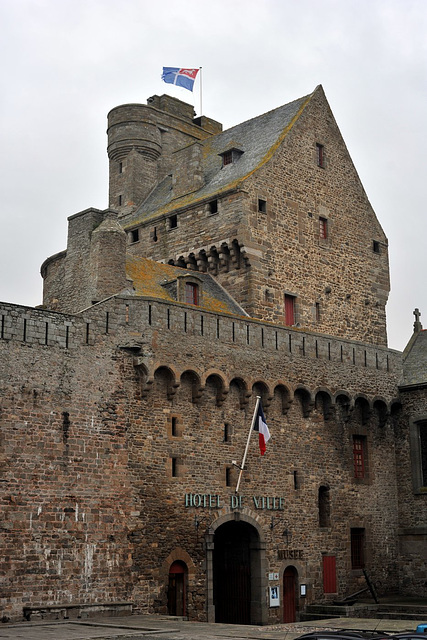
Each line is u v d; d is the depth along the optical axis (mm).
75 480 30844
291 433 39062
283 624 33406
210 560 34562
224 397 36031
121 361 33094
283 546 37594
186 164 47250
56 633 24953
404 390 44438
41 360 30672
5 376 29578
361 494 41969
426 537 42406
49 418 30500
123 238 37500
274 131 46719
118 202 52219
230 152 46562
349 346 42312
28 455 29703
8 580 28500
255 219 42281
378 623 33062
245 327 37406
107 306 33125
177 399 34688
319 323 44656
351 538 41344
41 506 29750
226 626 29781
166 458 33844
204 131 57125
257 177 42844
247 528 37000
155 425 33719
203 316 35781
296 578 37938
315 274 45000
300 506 38719
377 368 43688
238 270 42062
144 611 32062
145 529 32656
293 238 44156
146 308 33844
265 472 37500
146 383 33281
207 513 34875
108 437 32094
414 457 43562
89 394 31828
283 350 38875
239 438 36688
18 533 29000
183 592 33719
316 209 45969
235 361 36625
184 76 54562
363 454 42812
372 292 48500
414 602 39406
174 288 38344
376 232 49656
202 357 35344
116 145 52625
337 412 41562
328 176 47188
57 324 31438
